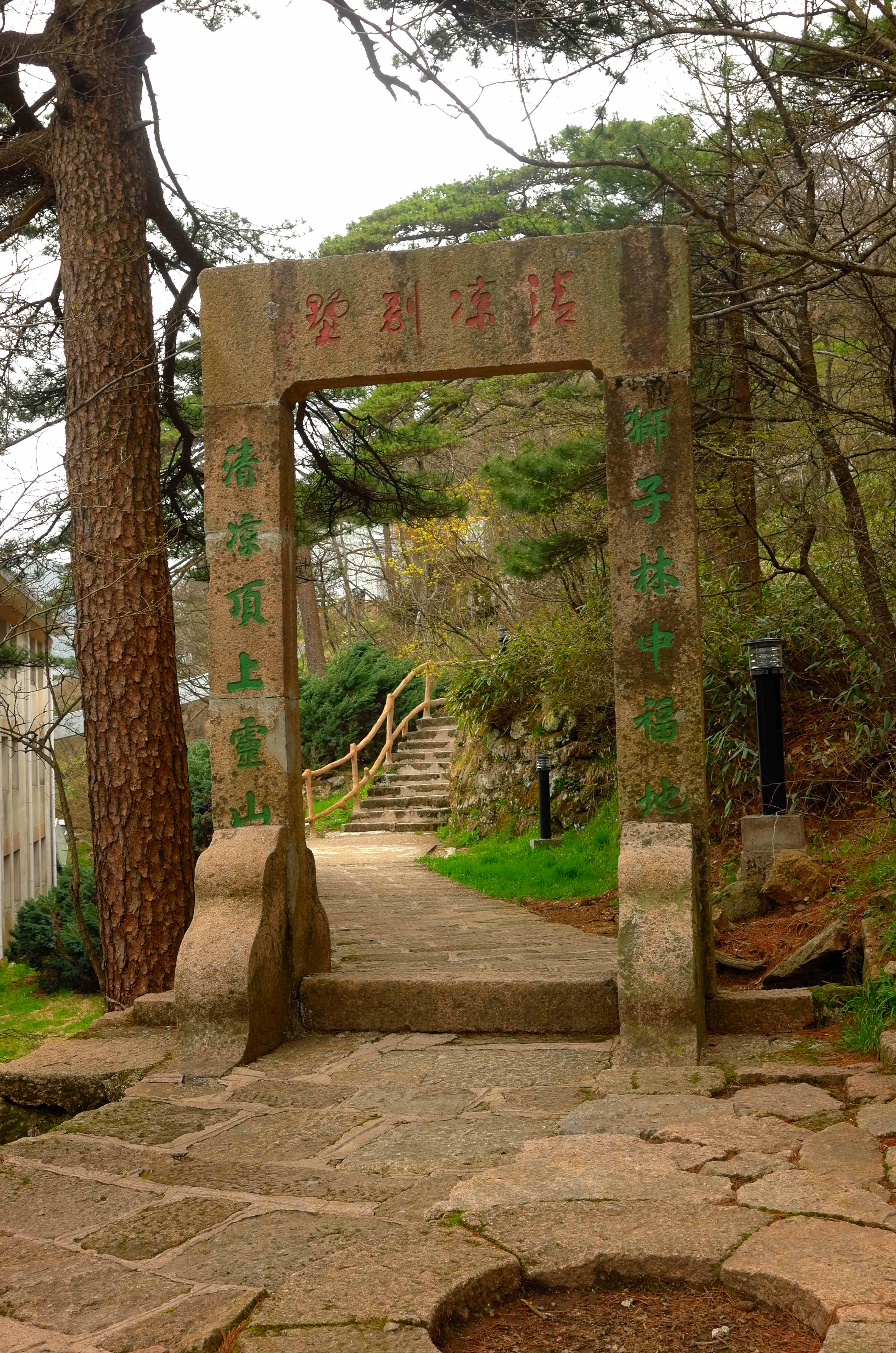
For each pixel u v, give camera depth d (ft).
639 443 17.30
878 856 22.45
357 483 34.99
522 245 17.72
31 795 63.93
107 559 24.76
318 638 88.28
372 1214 10.53
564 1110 13.32
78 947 38.47
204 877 17.26
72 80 25.02
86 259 25.32
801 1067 14.28
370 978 17.78
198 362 32.07
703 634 31.14
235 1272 9.44
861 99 21.54
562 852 38.55
